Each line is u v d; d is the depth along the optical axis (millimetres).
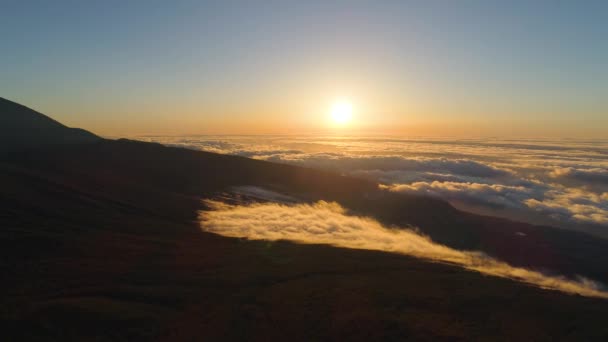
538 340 30641
